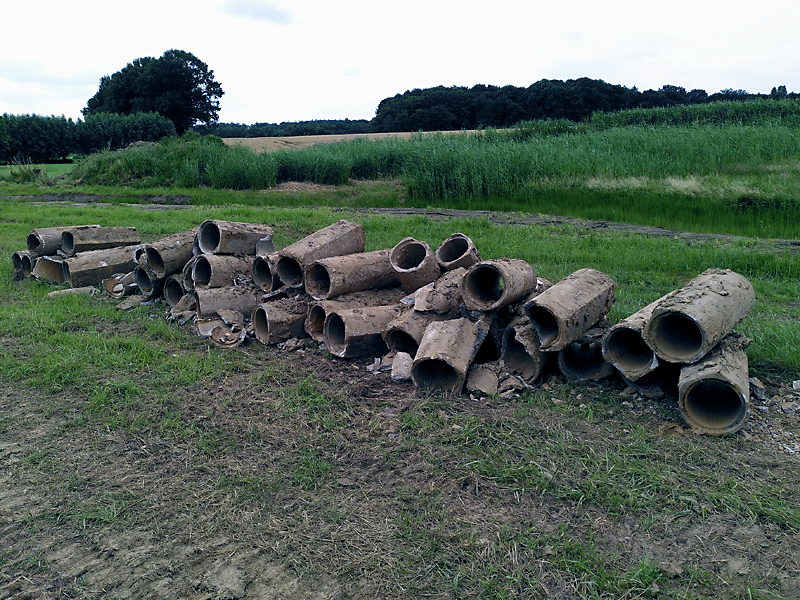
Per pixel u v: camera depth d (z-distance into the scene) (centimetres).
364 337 618
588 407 509
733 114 3072
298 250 709
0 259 1099
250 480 416
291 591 318
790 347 589
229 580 326
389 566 333
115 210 1823
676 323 526
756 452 440
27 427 492
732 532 357
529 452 438
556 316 523
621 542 350
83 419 502
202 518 379
